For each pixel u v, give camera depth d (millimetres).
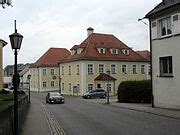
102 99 48719
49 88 83375
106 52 62844
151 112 23391
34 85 87062
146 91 34750
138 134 13406
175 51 24781
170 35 25359
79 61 60031
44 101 47469
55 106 34938
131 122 17812
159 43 26938
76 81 61344
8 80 97500
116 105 33219
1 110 9586
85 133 14164
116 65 62781
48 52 86750
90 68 59562
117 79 62500
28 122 19438
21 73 104188
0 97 25312
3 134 9312
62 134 14250
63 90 67875
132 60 65000
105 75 59906
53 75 78438
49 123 18734
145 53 77500
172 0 25594
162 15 26375
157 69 27328
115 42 66750
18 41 11375
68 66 65062
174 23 24812
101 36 66375
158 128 15102
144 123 17234
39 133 14742
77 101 44625
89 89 59219
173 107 25188
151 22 28141
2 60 46781
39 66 82688
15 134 11164
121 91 37906
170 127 15414
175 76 24828
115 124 17062
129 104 33812
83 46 62375
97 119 19953
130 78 64625
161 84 26781
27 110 28766
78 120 19875
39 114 24984
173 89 25141
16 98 11328
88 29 67750
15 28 11727
